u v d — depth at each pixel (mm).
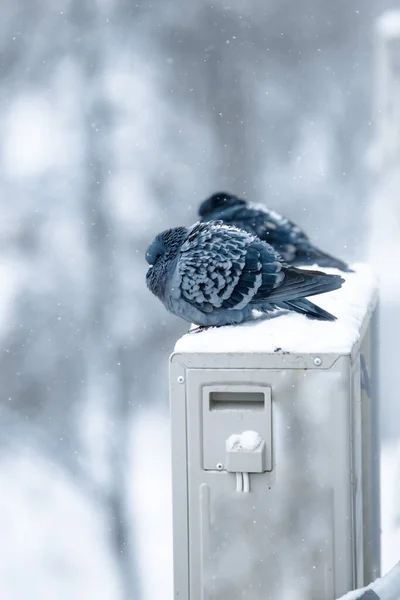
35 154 23953
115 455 22109
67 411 23016
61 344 23297
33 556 18547
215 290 6543
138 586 17891
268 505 5820
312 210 24406
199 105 24766
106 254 23609
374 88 23984
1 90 24125
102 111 24047
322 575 5816
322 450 5758
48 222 23797
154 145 24172
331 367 5715
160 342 23328
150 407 23062
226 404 5875
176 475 5883
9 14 24406
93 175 23891
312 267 8969
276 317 6508
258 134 24844
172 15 24734
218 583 5895
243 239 6656
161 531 19281
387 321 21250
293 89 24969
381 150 22656
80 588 17641
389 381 20406
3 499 20656
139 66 24406
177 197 24094
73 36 24312
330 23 24953
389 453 17906
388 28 20625
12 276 23703
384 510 14484
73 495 21016
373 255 23781
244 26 25062
